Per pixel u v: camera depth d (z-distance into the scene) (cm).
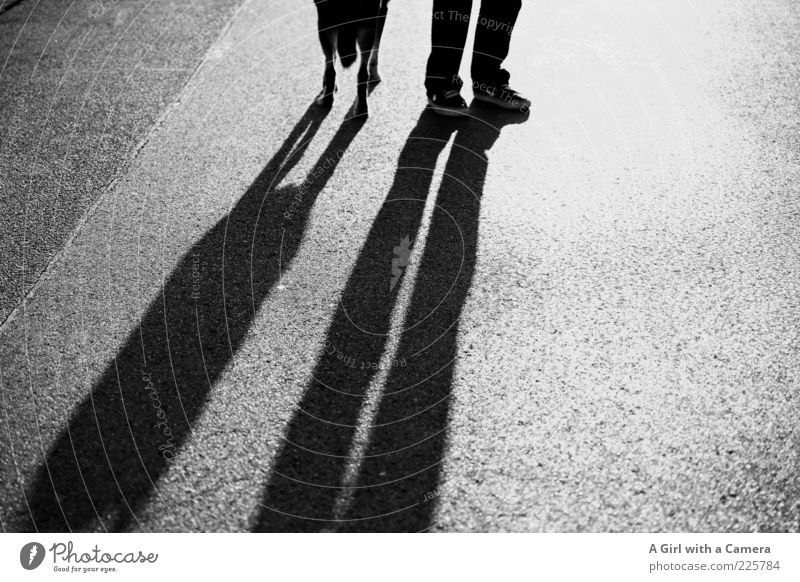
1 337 286
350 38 376
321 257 319
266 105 434
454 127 406
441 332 279
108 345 280
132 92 455
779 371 254
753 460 225
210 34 521
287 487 226
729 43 477
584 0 546
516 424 241
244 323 288
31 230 346
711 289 292
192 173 379
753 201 340
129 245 332
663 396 247
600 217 335
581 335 274
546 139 392
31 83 475
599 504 216
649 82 439
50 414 253
